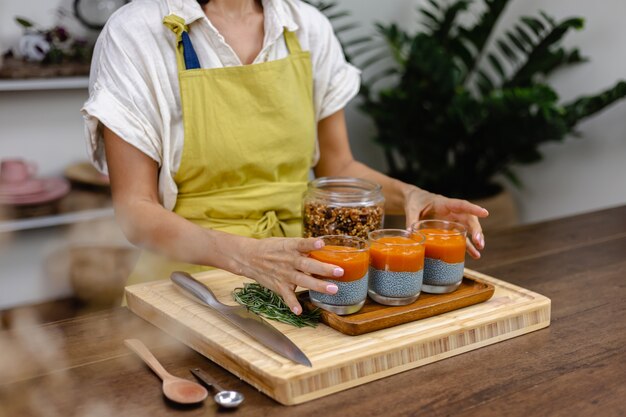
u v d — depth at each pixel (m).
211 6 1.57
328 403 0.97
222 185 1.59
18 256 2.84
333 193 1.39
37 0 2.90
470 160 3.24
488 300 1.27
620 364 1.10
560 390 1.02
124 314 1.28
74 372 1.05
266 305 1.20
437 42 3.26
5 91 2.88
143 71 1.47
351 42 3.27
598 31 2.98
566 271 1.55
